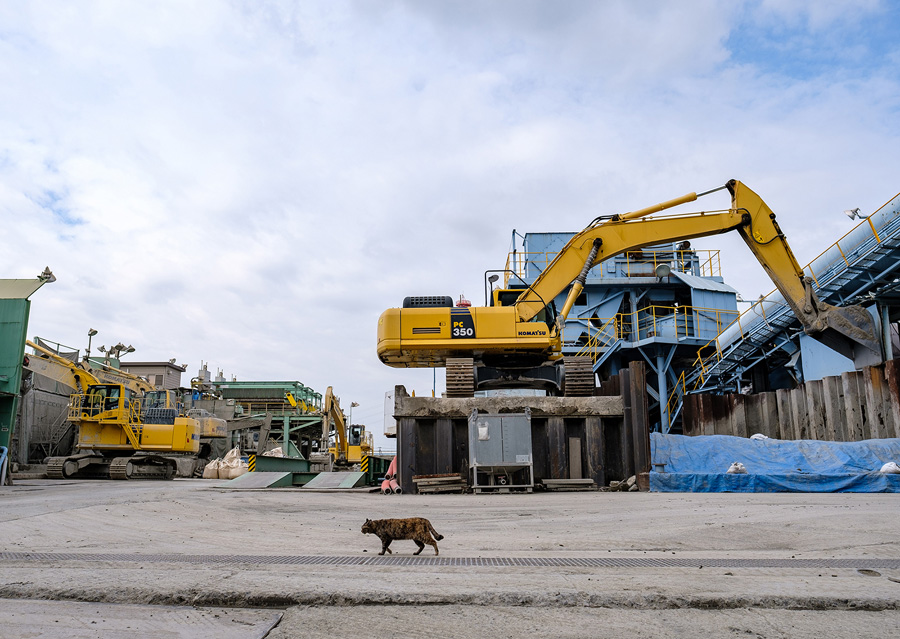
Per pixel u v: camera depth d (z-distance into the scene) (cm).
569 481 2148
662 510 1345
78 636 445
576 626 465
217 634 450
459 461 2262
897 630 455
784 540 891
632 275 4019
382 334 2534
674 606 515
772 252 2595
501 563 710
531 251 4153
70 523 1062
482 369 2550
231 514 1305
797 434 2930
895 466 1903
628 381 2242
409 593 530
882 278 2619
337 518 1286
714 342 3656
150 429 4312
